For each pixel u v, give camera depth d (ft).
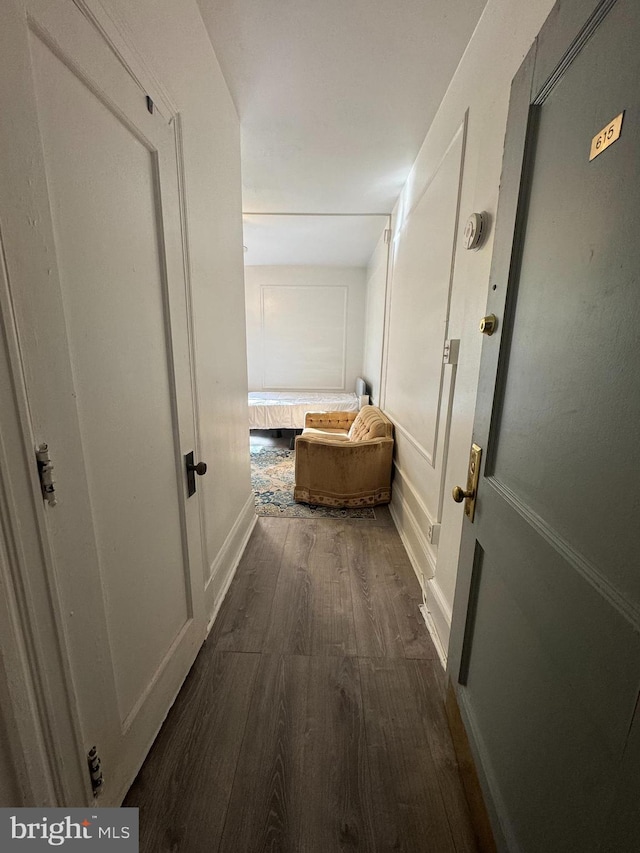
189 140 4.28
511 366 2.76
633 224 1.55
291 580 6.46
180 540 4.22
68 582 2.35
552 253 2.25
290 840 2.98
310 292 18.38
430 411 6.40
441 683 4.45
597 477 1.75
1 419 1.84
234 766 3.50
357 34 4.66
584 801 1.72
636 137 1.53
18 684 1.98
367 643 5.04
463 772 3.30
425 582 5.89
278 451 14.69
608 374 1.69
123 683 3.14
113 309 2.86
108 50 2.63
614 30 1.70
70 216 2.36
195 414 4.73
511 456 2.71
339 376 19.24
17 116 1.89
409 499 7.80
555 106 2.26
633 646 1.45
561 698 1.96
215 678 4.45
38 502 2.07
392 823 3.10
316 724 3.92
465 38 4.68
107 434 2.82
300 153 7.57
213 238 5.30
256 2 4.29
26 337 1.98
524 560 2.39
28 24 1.94
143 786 3.31
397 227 9.87
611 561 1.64
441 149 5.98
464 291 4.74
